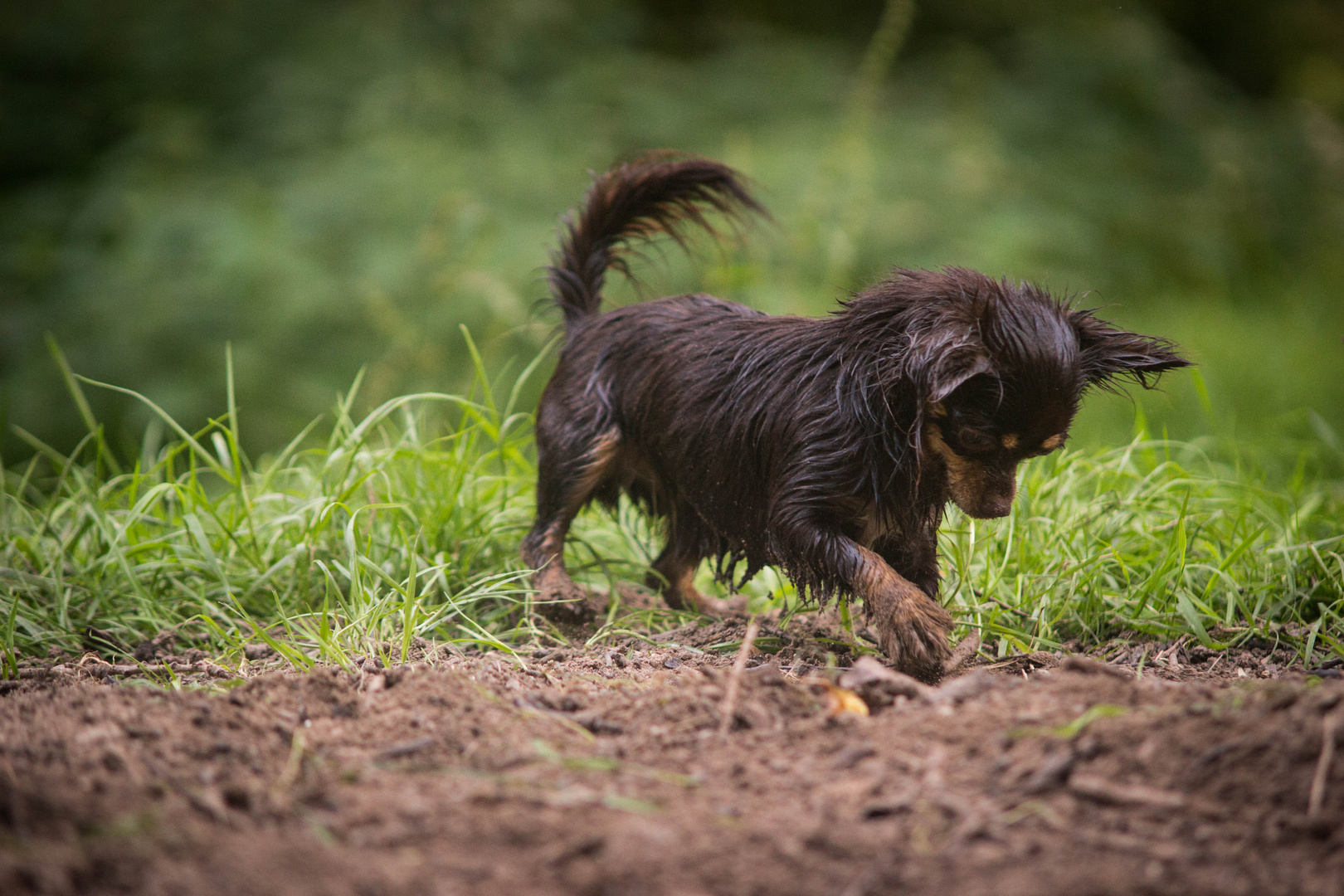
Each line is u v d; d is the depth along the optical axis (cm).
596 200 855
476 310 1496
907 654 604
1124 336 638
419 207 1634
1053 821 394
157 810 386
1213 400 1602
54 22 2000
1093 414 1540
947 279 627
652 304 775
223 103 1934
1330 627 682
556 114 1852
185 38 1978
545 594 750
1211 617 672
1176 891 353
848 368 638
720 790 425
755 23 2336
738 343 704
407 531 780
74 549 760
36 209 1823
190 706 491
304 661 609
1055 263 1858
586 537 883
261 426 1527
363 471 809
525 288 1522
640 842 372
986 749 440
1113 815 399
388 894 344
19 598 725
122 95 1983
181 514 853
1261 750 417
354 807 404
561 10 2014
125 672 633
